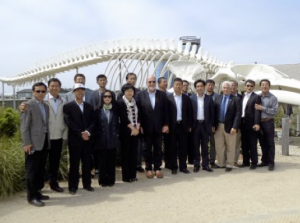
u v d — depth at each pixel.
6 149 6.56
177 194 5.66
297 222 4.12
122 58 14.02
